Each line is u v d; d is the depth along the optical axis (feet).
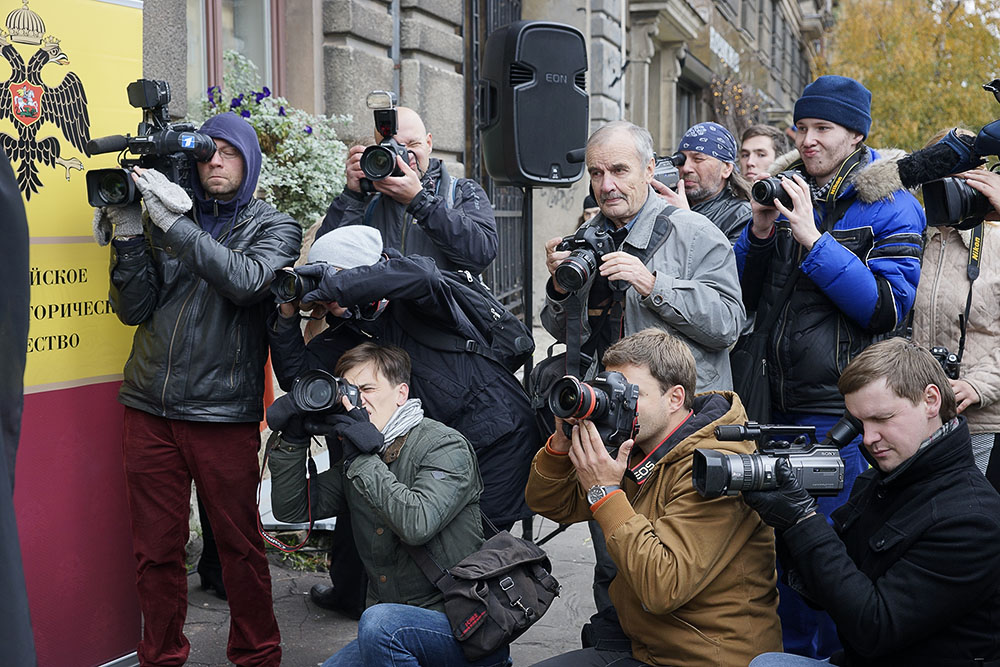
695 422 8.21
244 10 19.40
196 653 11.82
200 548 14.90
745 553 7.81
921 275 11.30
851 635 7.29
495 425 10.07
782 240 11.05
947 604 7.11
